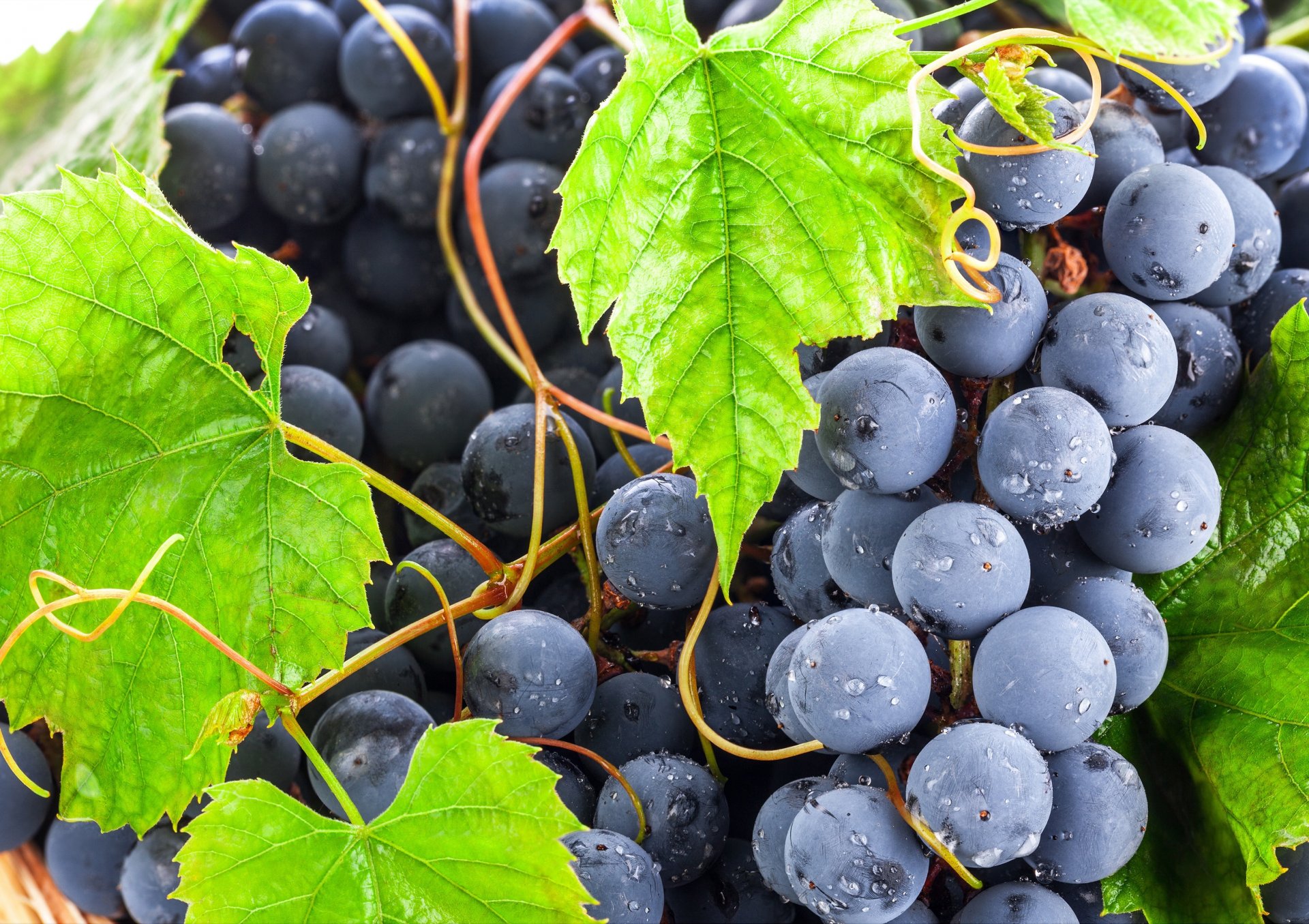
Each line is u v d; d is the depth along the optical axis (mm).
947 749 347
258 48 463
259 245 472
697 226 365
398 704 385
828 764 392
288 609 382
